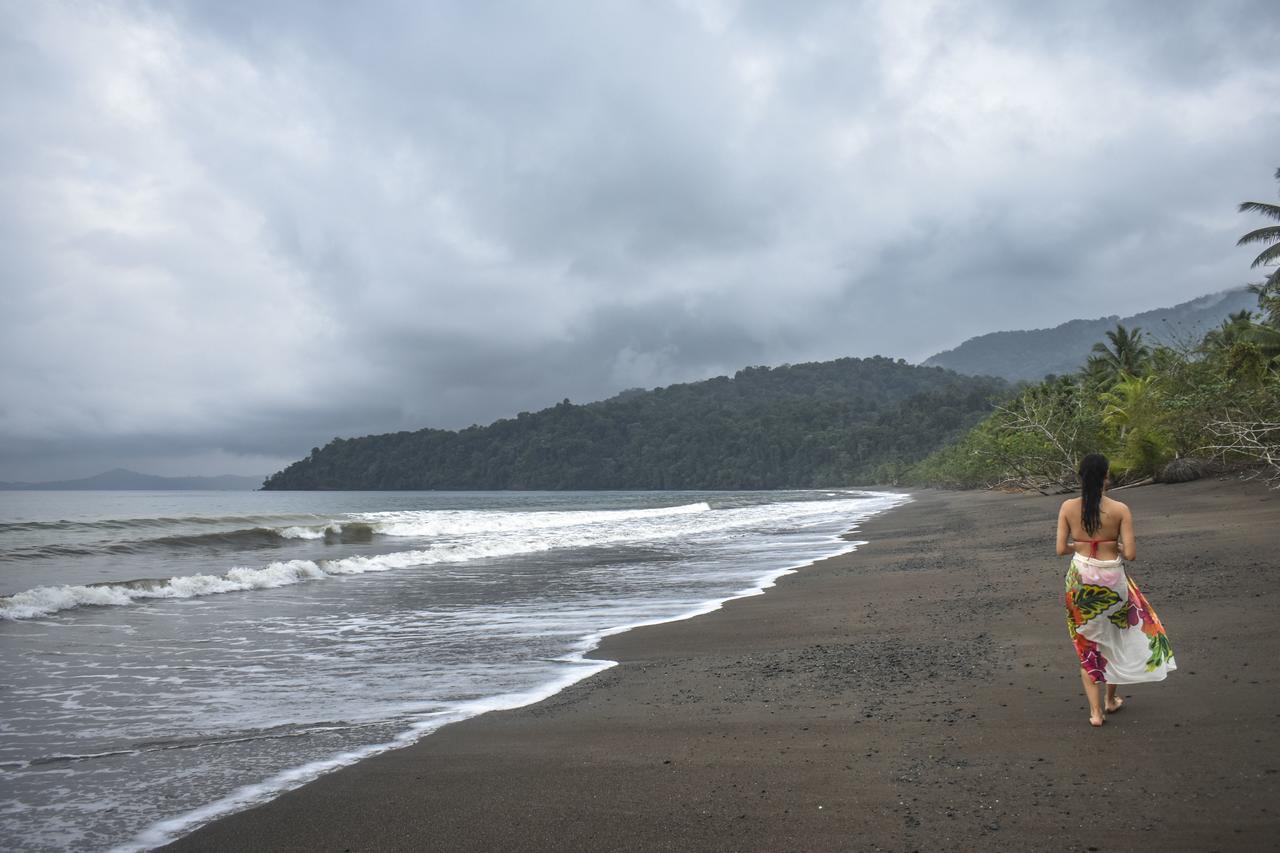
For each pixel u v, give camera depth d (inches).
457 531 1264.8
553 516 1804.9
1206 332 1454.2
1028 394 2247.8
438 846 152.1
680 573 667.4
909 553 743.1
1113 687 207.8
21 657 348.8
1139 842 133.1
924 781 167.9
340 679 305.9
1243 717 189.2
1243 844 129.9
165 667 328.5
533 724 237.3
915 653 304.0
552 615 461.1
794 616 425.7
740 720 228.8
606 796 173.2
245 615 465.1
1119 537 197.6
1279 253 1360.7
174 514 2304.4
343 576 660.7
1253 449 1037.8
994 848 134.6
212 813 173.2
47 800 181.9
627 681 292.8
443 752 211.8
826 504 2637.8
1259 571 402.6
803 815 154.9
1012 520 1081.4
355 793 182.5
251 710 261.6
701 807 163.3
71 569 724.0
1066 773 165.3
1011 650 293.1
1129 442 1453.0
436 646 371.9
